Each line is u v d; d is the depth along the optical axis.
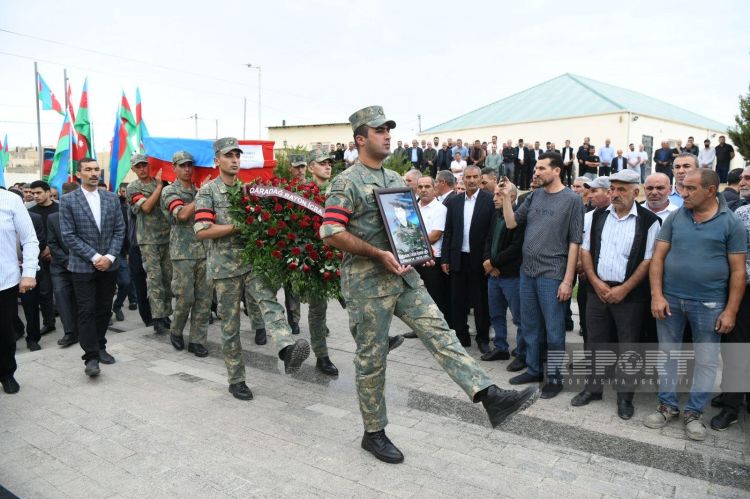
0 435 3.81
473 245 5.55
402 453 3.45
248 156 7.12
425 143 19.64
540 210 4.58
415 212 3.34
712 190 3.66
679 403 4.29
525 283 4.62
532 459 3.42
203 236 4.36
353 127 3.32
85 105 9.78
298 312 6.70
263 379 5.02
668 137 26.56
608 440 3.68
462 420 4.05
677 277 3.79
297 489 3.05
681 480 3.18
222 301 4.41
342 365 5.44
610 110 24.53
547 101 28.17
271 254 4.25
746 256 3.67
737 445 3.59
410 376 5.02
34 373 5.15
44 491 3.07
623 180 4.09
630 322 4.16
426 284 6.08
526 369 5.05
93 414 4.16
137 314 8.33
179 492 3.04
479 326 5.72
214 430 3.84
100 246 5.17
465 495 2.98
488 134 27.33
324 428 3.87
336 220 3.09
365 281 3.23
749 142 19.69
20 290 4.59
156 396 4.54
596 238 4.32
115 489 3.08
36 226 7.21
